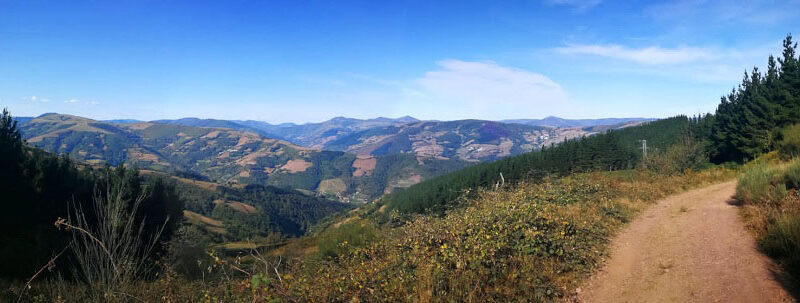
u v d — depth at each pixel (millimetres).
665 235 9484
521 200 12367
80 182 28016
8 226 21266
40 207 24094
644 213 13125
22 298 6141
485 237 7949
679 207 13742
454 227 9078
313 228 96625
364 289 6332
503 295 6262
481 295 6199
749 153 43250
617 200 14805
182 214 31781
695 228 9750
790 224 6820
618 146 83875
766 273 5867
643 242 9125
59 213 24844
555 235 8359
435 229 9391
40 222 23422
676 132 94000
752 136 43562
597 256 8188
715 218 10609
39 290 6160
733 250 7281
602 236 9766
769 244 6867
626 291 6289
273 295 5438
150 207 26422
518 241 8047
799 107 39594
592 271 7383
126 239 4430
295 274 7180
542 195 14031
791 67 45750
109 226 4332
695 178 23766
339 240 12688
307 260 8961
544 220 9484
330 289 6293
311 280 6742
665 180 22500
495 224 8891
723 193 16656
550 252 7793
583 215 11609
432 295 6098
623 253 8406
